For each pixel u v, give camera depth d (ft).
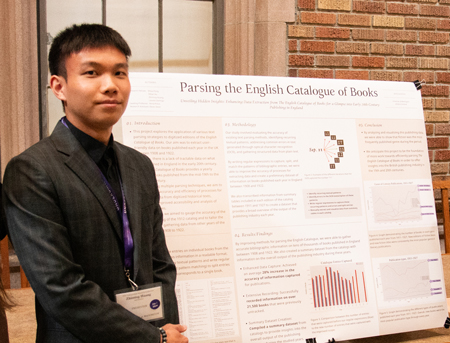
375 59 10.30
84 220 3.31
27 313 7.13
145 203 3.85
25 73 8.73
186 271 5.50
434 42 10.68
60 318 3.13
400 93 6.87
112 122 3.47
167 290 3.91
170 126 5.78
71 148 3.43
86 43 3.37
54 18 9.24
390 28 10.35
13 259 8.35
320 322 5.78
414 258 6.39
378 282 6.13
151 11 9.77
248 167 5.94
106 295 3.30
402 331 6.11
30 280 3.14
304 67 9.93
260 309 5.60
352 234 6.17
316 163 6.22
